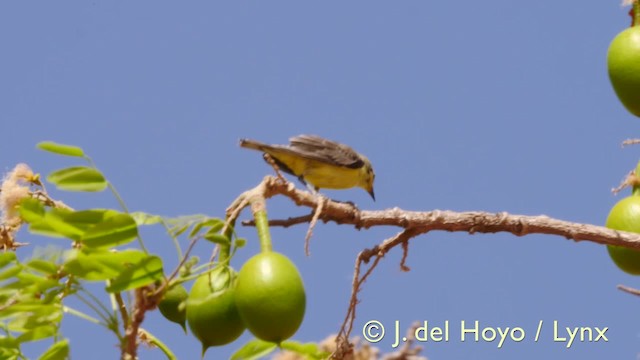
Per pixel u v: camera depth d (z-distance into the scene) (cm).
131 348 912
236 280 958
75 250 931
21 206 897
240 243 951
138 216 919
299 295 941
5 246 1062
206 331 981
